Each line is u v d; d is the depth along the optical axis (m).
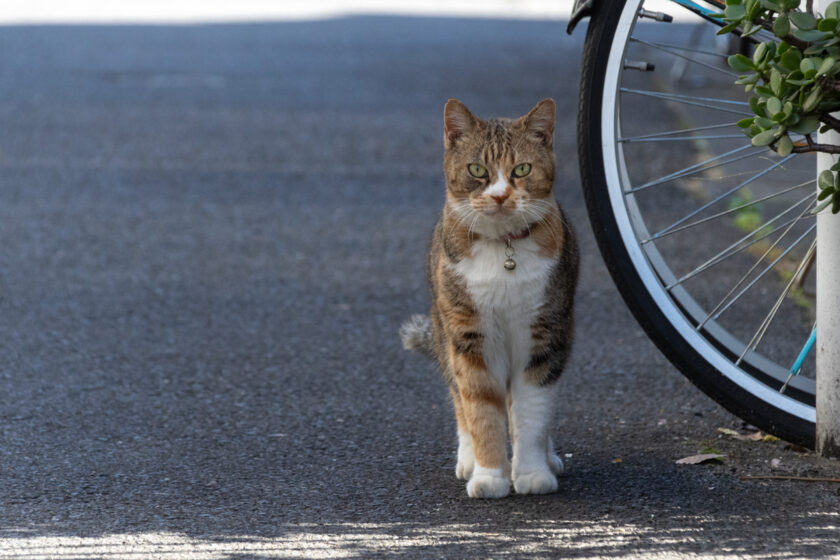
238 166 11.30
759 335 4.85
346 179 10.77
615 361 5.90
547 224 4.43
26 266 7.94
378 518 3.97
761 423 4.57
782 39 3.68
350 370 5.87
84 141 12.45
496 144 4.52
